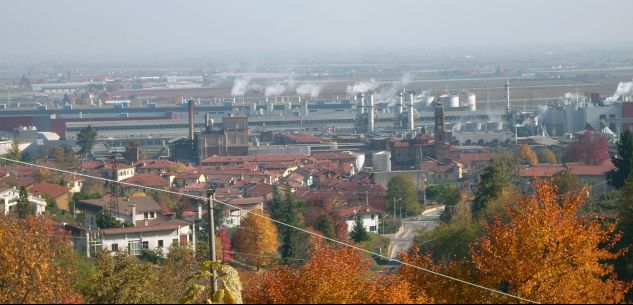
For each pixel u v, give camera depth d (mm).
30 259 116062
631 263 146125
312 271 107875
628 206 166375
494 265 109000
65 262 142250
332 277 106938
